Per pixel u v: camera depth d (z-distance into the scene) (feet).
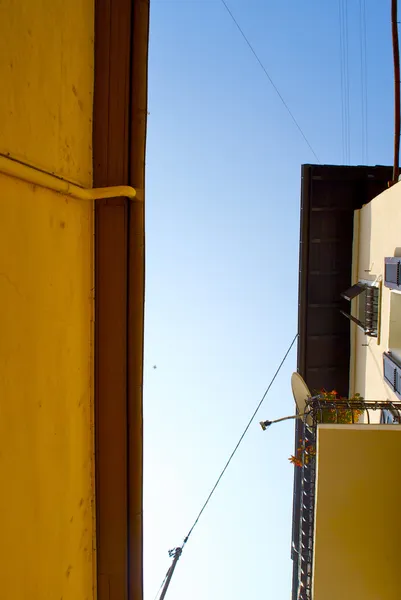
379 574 13.78
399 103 17.67
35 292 7.11
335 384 23.82
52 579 7.61
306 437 18.84
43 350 7.40
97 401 9.76
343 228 23.09
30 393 6.94
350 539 13.93
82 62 9.14
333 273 23.35
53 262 7.77
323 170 22.61
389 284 17.43
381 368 19.04
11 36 6.43
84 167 9.24
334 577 13.87
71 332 8.57
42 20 7.39
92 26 9.71
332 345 23.72
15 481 6.45
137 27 9.83
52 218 7.75
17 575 6.42
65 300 8.30
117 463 9.80
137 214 9.82
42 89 7.38
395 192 17.26
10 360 6.36
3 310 6.18
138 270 9.84
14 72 6.49
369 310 20.11
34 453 7.05
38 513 7.14
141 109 9.78
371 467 13.98
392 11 17.13
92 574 9.57
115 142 9.71
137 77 9.78
